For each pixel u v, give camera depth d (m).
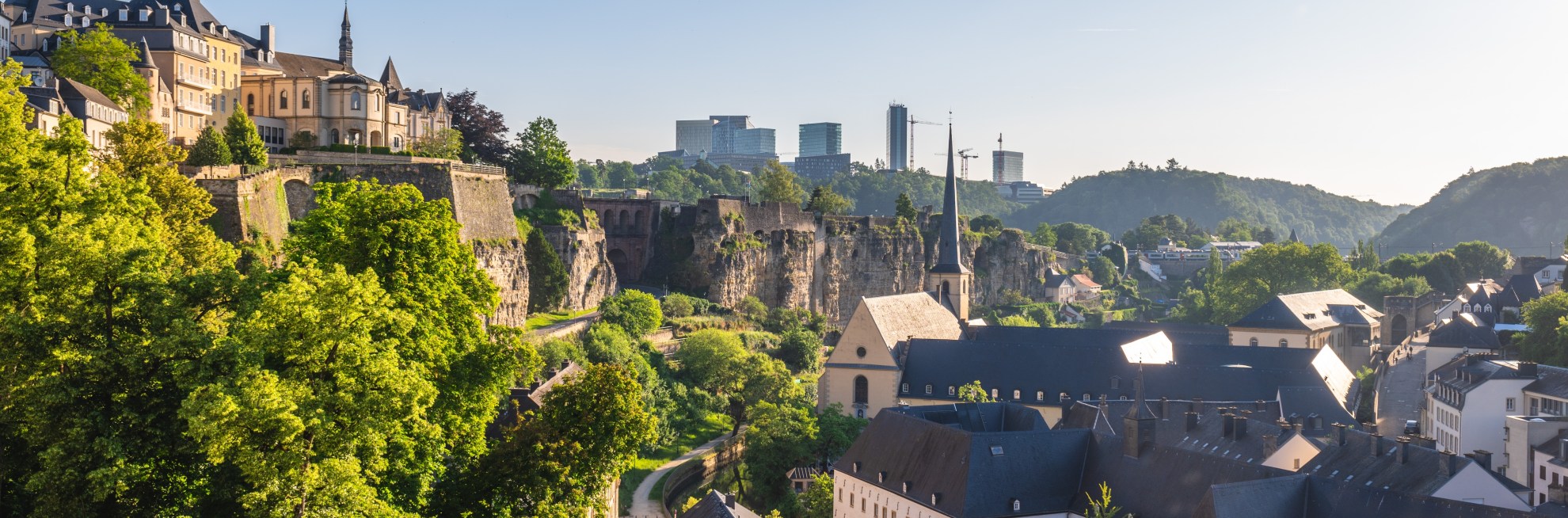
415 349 83.69
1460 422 162.12
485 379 92.31
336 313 70.00
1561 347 194.25
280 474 67.00
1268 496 104.75
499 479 88.50
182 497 73.00
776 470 172.12
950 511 126.06
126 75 190.75
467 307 95.25
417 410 72.38
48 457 65.12
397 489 82.19
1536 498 138.75
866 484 142.75
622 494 169.12
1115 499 123.00
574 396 93.19
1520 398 160.38
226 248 118.94
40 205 84.69
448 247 94.19
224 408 62.50
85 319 70.44
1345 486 105.12
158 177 132.38
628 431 93.38
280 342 69.56
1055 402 197.62
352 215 90.69
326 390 69.75
